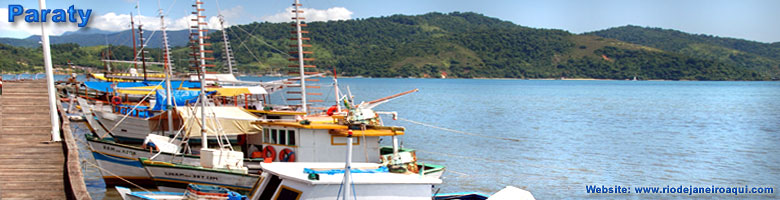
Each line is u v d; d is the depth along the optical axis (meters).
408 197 18.77
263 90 44.44
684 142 51.00
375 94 146.12
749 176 35.53
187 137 31.14
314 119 27.56
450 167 37.03
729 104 115.12
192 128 31.09
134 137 37.09
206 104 31.08
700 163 39.88
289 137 25.38
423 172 25.56
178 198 21.78
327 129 24.70
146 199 21.33
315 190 17.89
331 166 20.20
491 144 47.50
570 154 43.03
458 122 68.81
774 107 104.75
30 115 34.41
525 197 21.72
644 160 40.81
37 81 56.38
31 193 18.89
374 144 25.19
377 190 18.42
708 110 95.69
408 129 57.59
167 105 33.25
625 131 59.69
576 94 165.00
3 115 34.03
